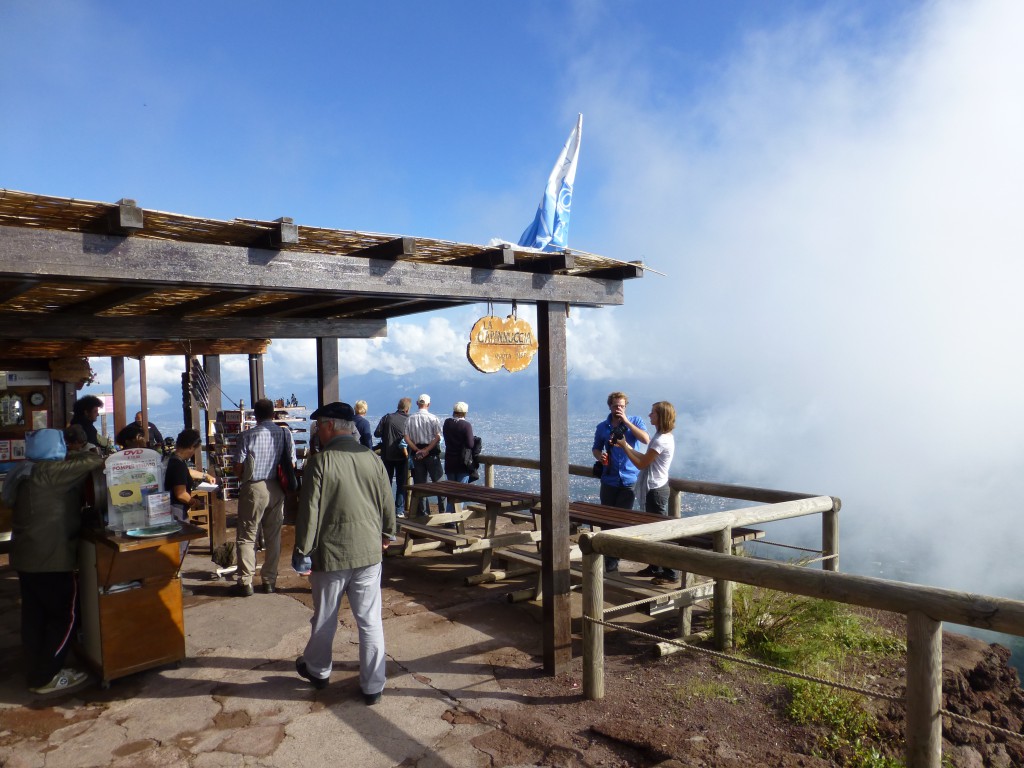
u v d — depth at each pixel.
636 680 4.19
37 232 2.52
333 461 3.76
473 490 7.08
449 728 3.57
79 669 4.25
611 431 6.60
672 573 5.88
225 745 3.41
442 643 4.75
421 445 8.59
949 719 3.84
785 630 4.62
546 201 5.20
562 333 4.40
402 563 6.91
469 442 8.74
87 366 8.77
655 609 4.48
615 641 4.90
